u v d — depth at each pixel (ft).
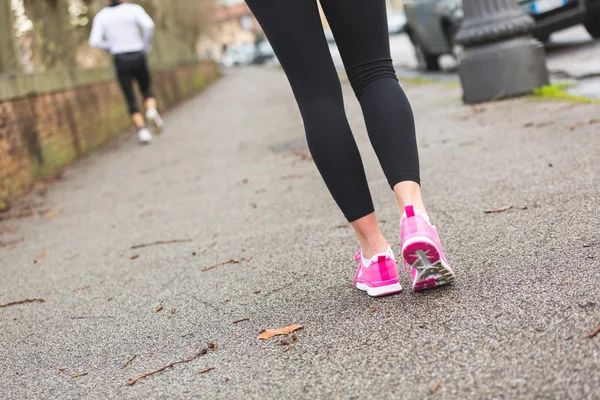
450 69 43.47
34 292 11.78
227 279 10.46
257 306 8.94
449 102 26.58
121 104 41.24
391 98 7.73
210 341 8.04
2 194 21.09
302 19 7.62
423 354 6.53
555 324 6.57
